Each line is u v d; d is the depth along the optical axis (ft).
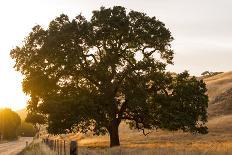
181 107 132.26
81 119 127.24
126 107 137.80
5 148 238.68
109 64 131.03
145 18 132.87
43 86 131.85
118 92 140.56
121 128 314.55
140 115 137.59
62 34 128.36
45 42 129.70
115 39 132.98
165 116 129.70
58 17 134.82
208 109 315.99
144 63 131.13
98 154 73.56
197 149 59.16
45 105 124.26
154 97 133.08
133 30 131.54
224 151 53.78
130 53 137.18
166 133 251.39
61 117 122.83
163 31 132.77
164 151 62.03
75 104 123.24
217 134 228.63
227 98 326.65
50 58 130.11
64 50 129.80
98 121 132.46
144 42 134.10
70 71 133.28
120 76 132.67
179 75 138.41
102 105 132.77
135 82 130.62
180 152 57.16
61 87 135.13
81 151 79.71
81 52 131.85
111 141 138.82
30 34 136.15
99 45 133.69
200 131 135.23
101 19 128.77
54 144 100.68
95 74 133.08
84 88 136.77
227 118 281.13
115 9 130.62
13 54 137.18
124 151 70.74
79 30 128.77
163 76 131.23
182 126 130.82
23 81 134.00
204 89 135.03
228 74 450.71
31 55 134.21
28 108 135.44
